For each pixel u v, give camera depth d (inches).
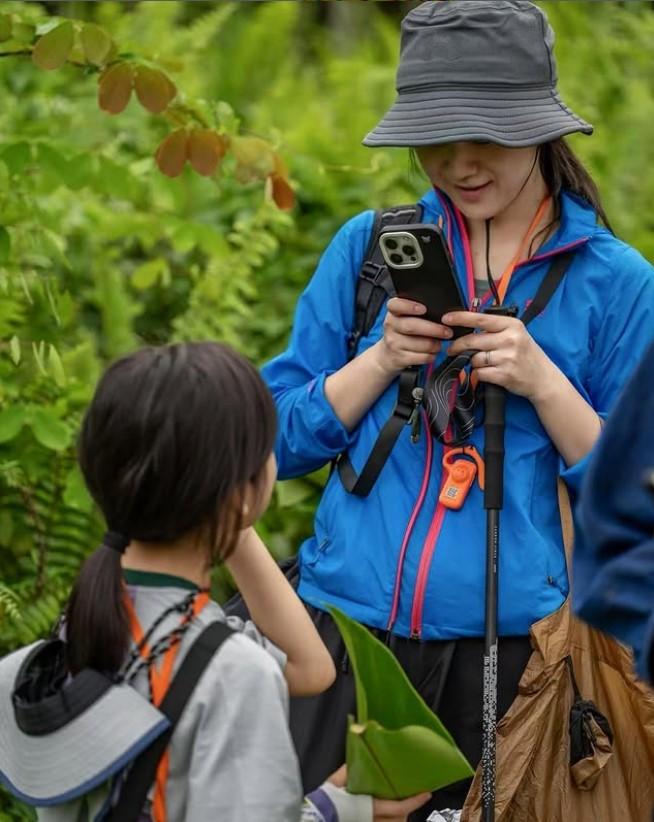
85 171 210.4
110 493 105.7
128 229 247.3
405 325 139.7
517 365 136.4
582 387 142.9
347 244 153.0
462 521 140.5
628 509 95.7
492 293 143.6
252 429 106.7
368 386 144.3
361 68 305.6
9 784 108.4
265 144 187.6
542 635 137.0
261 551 118.3
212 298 242.5
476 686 140.5
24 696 107.9
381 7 376.8
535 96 139.9
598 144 278.4
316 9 388.2
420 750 107.7
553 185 146.4
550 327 142.0
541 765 136.4
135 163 239.9
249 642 106.1
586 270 143.3
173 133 183.8
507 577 138.6
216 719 102.3
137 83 179.5
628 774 138.8
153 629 105.7
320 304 153.1
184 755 103.0
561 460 141.9
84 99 277.7
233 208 257.6
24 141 203.5
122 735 101.9
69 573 217.8
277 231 251.6
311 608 147.3
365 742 108.3
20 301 225.6
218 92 323.9
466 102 137.6
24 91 280.8
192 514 104.9
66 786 103.1
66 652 108.7
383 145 138.9
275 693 103.9
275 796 101.1
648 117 280.2
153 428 103.8
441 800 142.6
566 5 335.6
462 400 140.7
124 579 108.2
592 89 308.7
